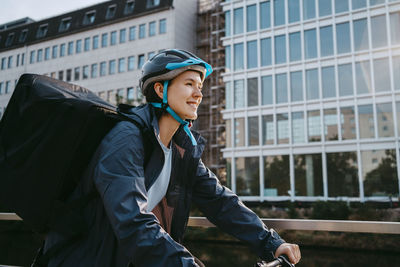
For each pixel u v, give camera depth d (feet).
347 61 94.17
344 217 74.90
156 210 3.58
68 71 146.82
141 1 138.82
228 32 110.93
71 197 3.18
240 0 109.91
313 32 99.55
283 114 98.84
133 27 136.56
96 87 138.92
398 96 87.40
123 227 2.66
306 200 91.45
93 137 3.16
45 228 3.21
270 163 97.86
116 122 3.30
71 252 3.05
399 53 88.84
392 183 84.23
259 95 102.42
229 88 107.24
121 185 2.77
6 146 3.21
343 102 92.63
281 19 104.12
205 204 4.19
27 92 3.21
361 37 93.97
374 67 91.04
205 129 133.08
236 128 104.12
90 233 3.06
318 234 61.72
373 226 4.23
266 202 95.96
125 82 133.59
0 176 3.17
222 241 66.49
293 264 3.68
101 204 3.06
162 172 3.43
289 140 96.43
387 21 91.40
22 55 160.04
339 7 97.66
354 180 87.92
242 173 100.68
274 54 102.99
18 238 60.80
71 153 3.05
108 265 2.95
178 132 3.81
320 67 96.63
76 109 3.08
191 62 3.40
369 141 88.07
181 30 133.80
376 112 88.89
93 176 2.98
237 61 107.76
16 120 3.20
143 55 132.67
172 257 2.62
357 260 57.77
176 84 3.50
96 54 141.69
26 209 3.11
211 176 4.25
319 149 92.79
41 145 3.07
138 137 3.10
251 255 59.06
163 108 3.52
